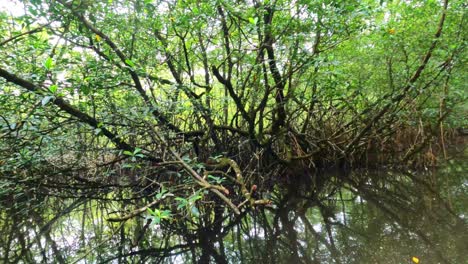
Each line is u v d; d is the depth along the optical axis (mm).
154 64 5230
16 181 4883
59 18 3914
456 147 9578
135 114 4410
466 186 6254
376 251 3961
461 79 6598
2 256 4238
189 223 5199
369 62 6852
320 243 4363
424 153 7676
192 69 6250
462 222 4594
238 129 6328
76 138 5594
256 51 5648
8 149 4531
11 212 5758
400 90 6570
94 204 6324
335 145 7336
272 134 6730
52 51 4160
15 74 3949
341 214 5418
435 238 4160
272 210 5758
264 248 4320
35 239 4785
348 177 7633
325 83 5941
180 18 4781
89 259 4121
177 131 5836
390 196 6160
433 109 7121
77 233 4973
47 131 4672
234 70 6512
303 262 3840
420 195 6031
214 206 5672
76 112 4484
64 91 4328
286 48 5328
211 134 6227
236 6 5094
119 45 5078
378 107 7199
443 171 7355
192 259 4102
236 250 4309
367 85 6863
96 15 4469
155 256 4203
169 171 5520
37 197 6094
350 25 5152
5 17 4293
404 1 6395
